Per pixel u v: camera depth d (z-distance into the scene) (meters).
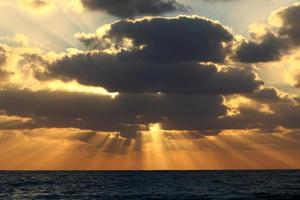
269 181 157.25
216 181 160.75
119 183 152.00
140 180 174.00
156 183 150.88
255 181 158.38
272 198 92.00
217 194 103.38
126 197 97.56
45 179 184.75
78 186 135.75
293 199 89.56
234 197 95.38
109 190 118.44
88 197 98.62
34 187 131.75
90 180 176.12
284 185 133.88
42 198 98.44
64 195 104.69
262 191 111.12
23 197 101.19
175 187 128.62
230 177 196.50
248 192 108.38
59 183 152.38
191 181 162.25
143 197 97.25
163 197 96.94
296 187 124.94
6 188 127.44
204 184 142.25
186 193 107.25
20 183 152.38
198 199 91.88
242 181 158.62
